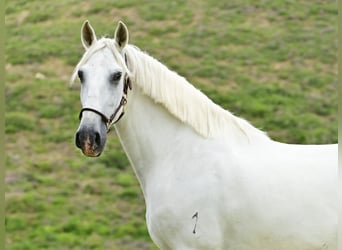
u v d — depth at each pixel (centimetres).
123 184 1712
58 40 2516
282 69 2267
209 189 636
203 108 659
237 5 2716
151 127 667
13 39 2586
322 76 2227
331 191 623
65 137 1942
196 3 2731
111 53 634
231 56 2338
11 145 1917
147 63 661
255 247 634
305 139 1881
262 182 632
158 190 655
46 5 2861
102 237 1487
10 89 2205
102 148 620
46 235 1486
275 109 2027
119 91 632
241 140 658
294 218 621
